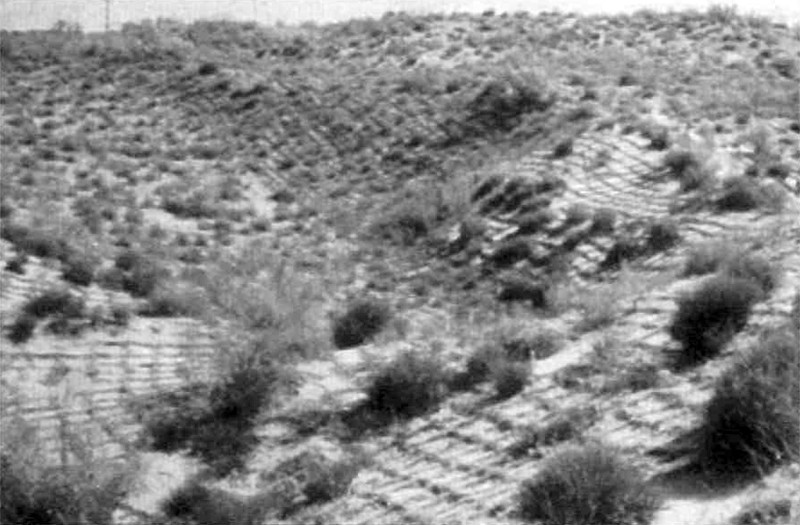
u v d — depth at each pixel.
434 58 56.28
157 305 25.08
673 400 13.92
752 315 15.94
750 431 11.53
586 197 31.16
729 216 25.69
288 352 21.00
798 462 11.13
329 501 14.21
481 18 64.00
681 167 30.19
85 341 22.31
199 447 16.84
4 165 43.47
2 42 62.41
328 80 53.97
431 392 16.81
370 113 48.38
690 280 19.86
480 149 42.09
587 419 14.19
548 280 26.59
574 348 17.58
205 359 21.12
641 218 27.86
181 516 14.73
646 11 62.12
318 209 40.75
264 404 17.89
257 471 15.81
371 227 36.69
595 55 52.31
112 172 44.38
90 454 15.55
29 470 14.43
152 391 19.38
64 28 67.81
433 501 13.29
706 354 15.23
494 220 32.28
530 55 54.00
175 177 44.84
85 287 26.44
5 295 24.52
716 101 37.69
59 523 13.88
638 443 12.94
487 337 19.16
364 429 16.39
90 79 58.06
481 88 46.69
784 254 19.36
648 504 10.99
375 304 23.44
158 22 69.12
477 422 15.44
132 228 36.09
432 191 37.66
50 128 51.06
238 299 26.34
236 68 57.66
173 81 56.84
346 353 20.95
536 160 35.78
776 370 12.20
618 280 23.23
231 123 51.41
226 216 39.66
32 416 18.31
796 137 31.94
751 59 51.66
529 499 11.70
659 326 17.03
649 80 43.81
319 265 33.03
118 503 15.02
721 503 10.87
